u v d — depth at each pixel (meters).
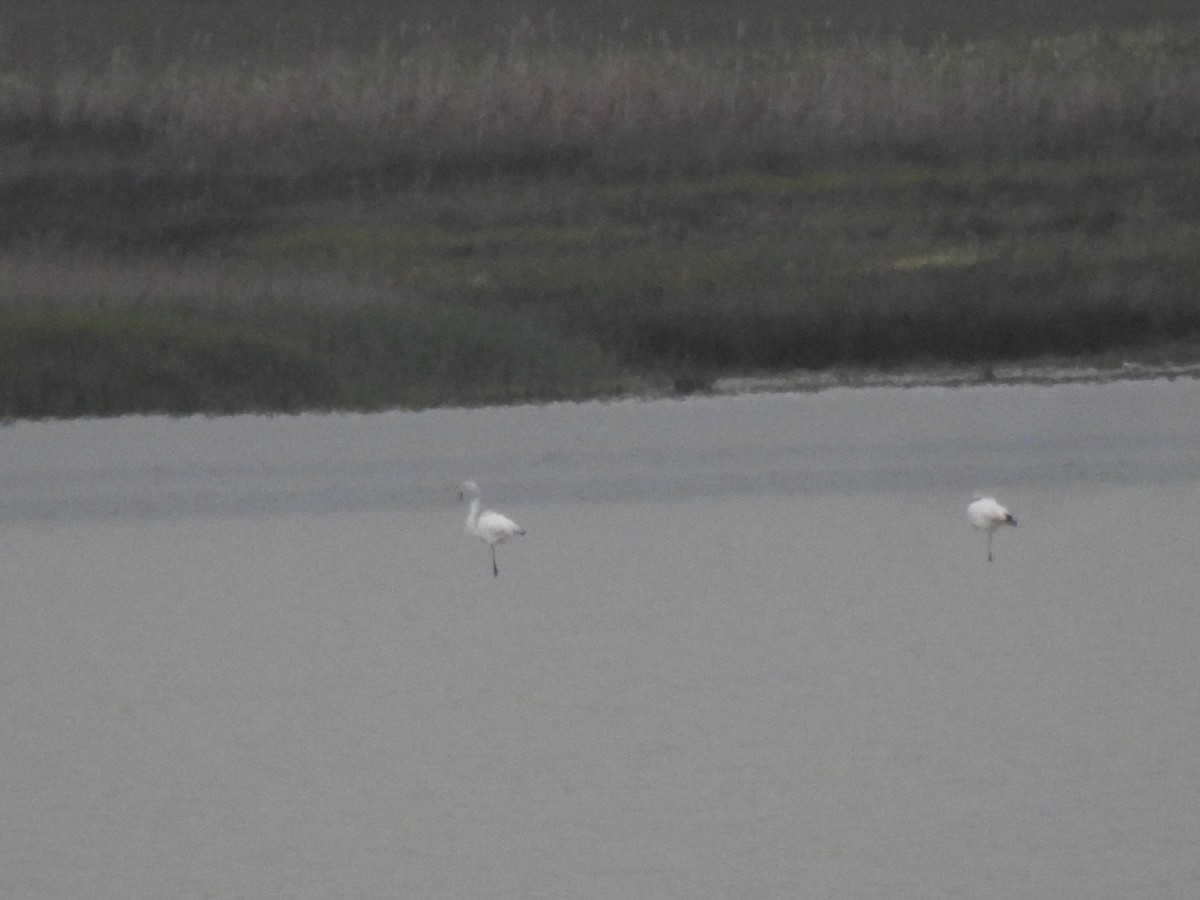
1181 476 24.56
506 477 24.59
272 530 23.27
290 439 25.77
